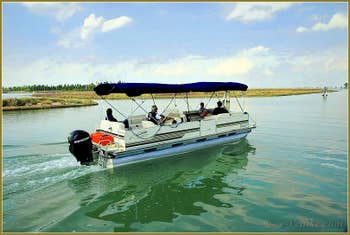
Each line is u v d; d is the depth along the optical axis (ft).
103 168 32.19
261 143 47.60
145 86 33.55
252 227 19.98
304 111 107.14
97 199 24.62
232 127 46.55
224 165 35.09
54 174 29.53
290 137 53.21
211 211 22.62
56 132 60.85
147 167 34.17
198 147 41.68
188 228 19.90
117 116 95.30
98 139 33.96
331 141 49.32
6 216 21.01
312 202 24.09
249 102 163.63
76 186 27.27
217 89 43.34
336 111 106.22
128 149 33.04
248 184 28.58
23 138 53.01
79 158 30.30
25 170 30.30
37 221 20.40
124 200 24.70
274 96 256.93
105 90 32.04
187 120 42.52
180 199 25.03
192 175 31.50
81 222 20.54
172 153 38.42
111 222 20.68
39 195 24.89
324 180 29.50
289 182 29.01
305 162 36.19
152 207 23.35
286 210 22.62
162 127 36.45
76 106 145.69
